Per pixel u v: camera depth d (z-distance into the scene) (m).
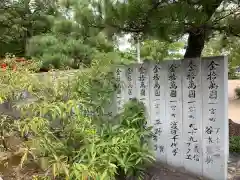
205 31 3.64
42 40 5.48
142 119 3.68
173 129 3.71
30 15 7.88
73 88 2.88
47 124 2.38
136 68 3.92
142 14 3.29
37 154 2.25
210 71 3.41
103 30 3.71
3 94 2.41
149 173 3.49
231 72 13.60
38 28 7.72
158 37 3.33
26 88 2.57
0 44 7.78
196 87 3.52
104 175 2.14
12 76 2.71
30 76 2.77
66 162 2.22
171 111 3.71
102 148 2.63
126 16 3.32
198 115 3.54
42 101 2.47
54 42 5.17
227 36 3.76
